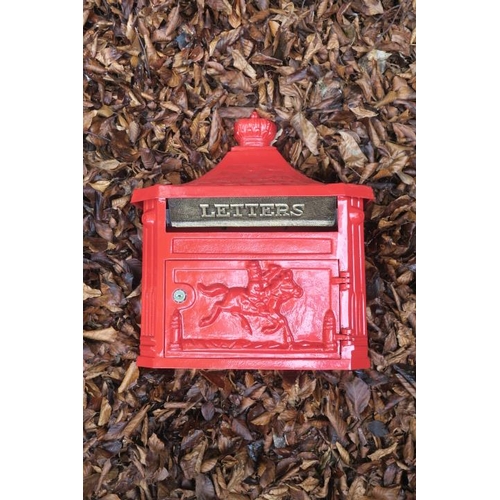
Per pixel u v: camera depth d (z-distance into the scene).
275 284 1.20
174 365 1.20
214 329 1.20
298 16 1.50
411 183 1.46
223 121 1.50
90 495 1.41
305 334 1.20
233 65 1.51
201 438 1.43
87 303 1.45
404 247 1.44
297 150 1.48
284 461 1.41
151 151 1.49
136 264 1.47
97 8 1.50
